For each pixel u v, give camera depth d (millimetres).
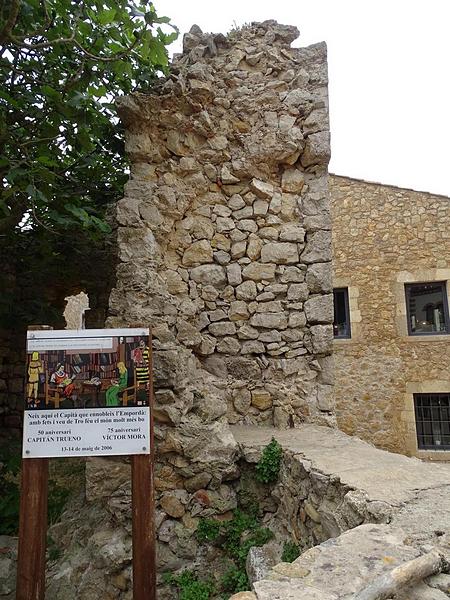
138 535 2215
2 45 3355
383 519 1770
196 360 3877
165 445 3156
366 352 7727
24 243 5598
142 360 2340
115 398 2291
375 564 1420
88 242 5535
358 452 2807
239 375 4023
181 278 4086
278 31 4461
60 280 6258
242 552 2902
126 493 3203
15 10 2953
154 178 4082
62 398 2270
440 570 1404
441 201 7723
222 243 4188
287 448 2996
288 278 4152
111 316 3611
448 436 7426
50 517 3629
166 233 4047
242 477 3217
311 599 1253
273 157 4250
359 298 7867
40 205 4051
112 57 3449
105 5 3242
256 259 4188
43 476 2223
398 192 7945
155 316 3594
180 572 2945
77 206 4211
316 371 4031
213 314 4082
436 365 7438
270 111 4324
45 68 3838
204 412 3312
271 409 3967
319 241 4184
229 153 4277
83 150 4238
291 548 2621
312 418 3938
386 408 7527
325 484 2266
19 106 3621
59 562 3213
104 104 4043
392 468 2375
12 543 3381
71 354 2312
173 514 3084
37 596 2143
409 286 7883
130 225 3875
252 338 4070
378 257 7871
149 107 4070
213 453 3166
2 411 5727
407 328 7645
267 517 3090
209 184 4246
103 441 2246
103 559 3004
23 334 5973
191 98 4148
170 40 3365
